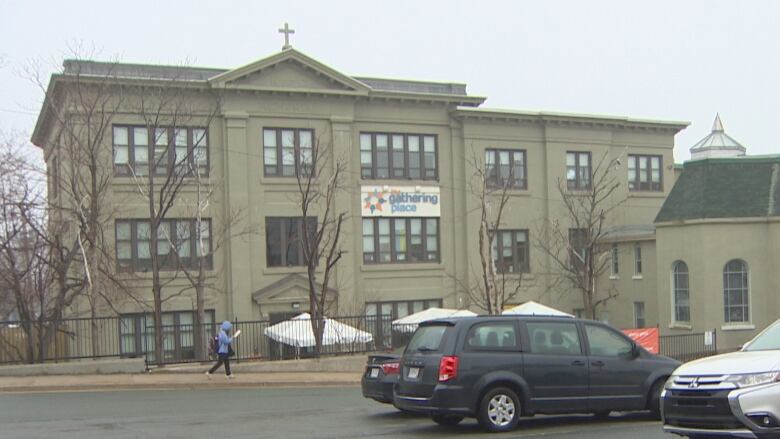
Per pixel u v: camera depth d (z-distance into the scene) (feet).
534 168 139.44
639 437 39.68
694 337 115.14
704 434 31.48
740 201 119.96
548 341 43.39
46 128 118.83
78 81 97.50
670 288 123.75
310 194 119.96
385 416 51.11
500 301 127.34
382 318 103.60
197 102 116.16
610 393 44.01
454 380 40.93
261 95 119.65
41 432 44.75
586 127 142.92
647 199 148.56
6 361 80.48
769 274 117.80
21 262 117.08
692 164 126.31
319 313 97.76
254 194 119.03
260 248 119.24
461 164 134.10
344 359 88.48
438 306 131.23
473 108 132.98
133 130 111.34
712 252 118.52
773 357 31.40
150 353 108.06
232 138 117.70
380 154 129.18
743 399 30.12
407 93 128.98
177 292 113.70
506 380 41.83
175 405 58.65
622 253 137.69
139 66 112.57
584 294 132.46
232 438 42.01
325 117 123.44
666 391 33.09
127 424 47.98
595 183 138.62
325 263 115.55
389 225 129.39
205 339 98.43
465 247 133.08
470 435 41.47
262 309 118.21
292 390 72.49
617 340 45.24
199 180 108.27
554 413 43.32
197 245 115.65
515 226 137.18
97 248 97.25
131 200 111.14
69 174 102.47
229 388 74.23
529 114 137.49
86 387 70.44
